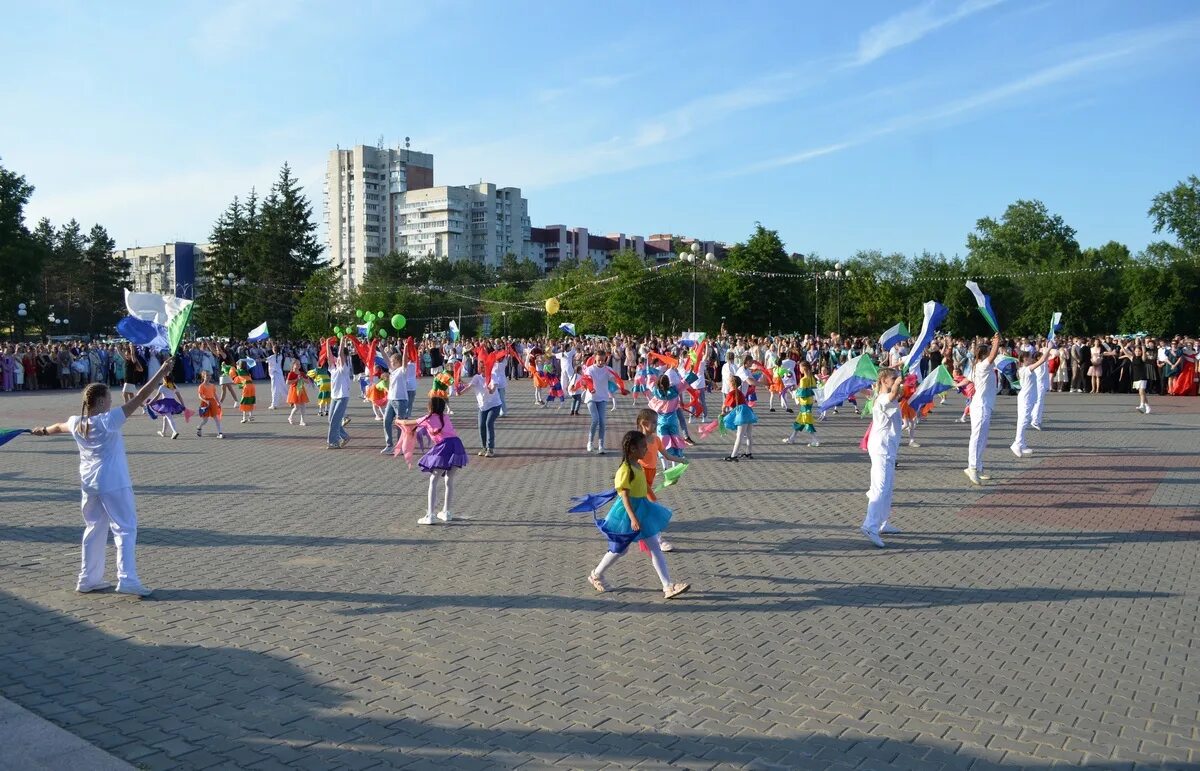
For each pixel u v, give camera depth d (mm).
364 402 28406
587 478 13609
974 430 13258
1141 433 19562
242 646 6270
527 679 5703
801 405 17688
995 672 5871
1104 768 4566
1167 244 61500
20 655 6059
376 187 148000
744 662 6031
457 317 75000
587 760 4621
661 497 12117
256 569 8312
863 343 37500
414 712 5191
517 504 11523
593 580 7680
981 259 78625
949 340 33062
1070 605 7344
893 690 5562
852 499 11992
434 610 7125
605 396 16312
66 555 8758
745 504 11609
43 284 78438
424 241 145875
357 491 12469
